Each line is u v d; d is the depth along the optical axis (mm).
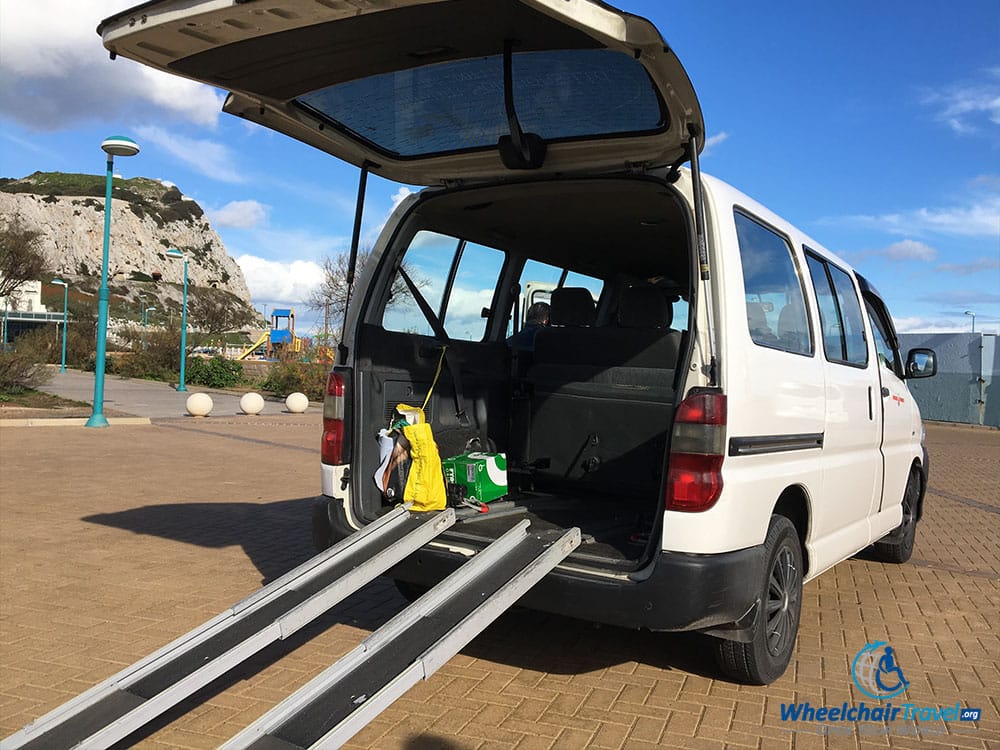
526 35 3441
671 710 4109
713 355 3875
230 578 6273
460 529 4512
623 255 6352
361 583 3949
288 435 17766
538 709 4094
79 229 150000
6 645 4844
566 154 4406
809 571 4859
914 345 30031
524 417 5695
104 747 3115
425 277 5242
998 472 14789
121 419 18656
